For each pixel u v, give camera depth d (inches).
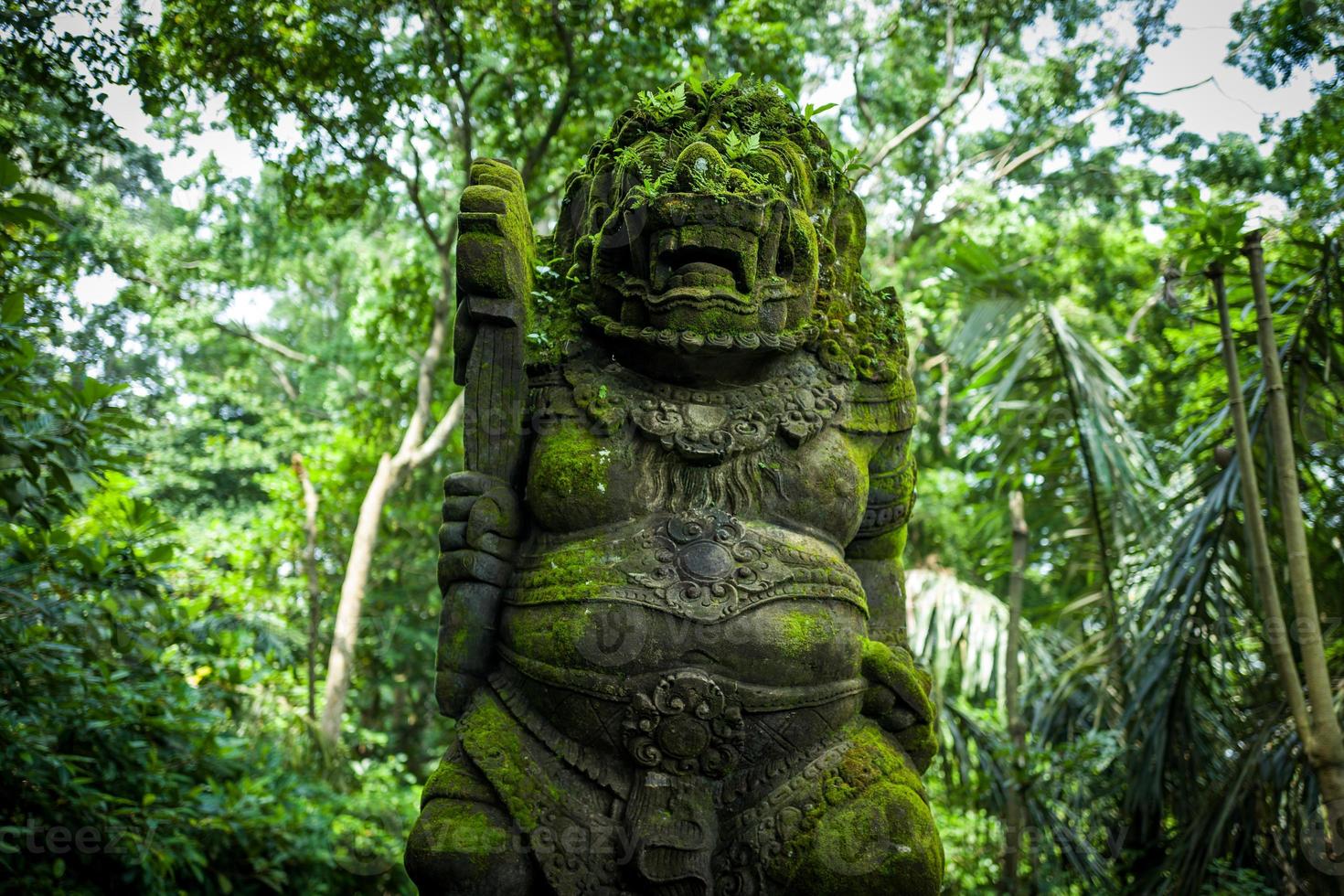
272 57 257.9
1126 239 371.2
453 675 94.9
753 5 289.1
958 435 281.0
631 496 94.3
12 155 212.5
